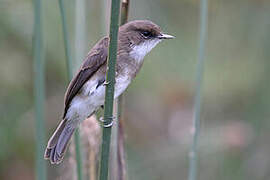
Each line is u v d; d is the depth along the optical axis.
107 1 9.80
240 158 12.54
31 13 12.50
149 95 13.29
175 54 13.25
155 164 12.97
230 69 13.01
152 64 13.23
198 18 13.44
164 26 13.06
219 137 12.65
